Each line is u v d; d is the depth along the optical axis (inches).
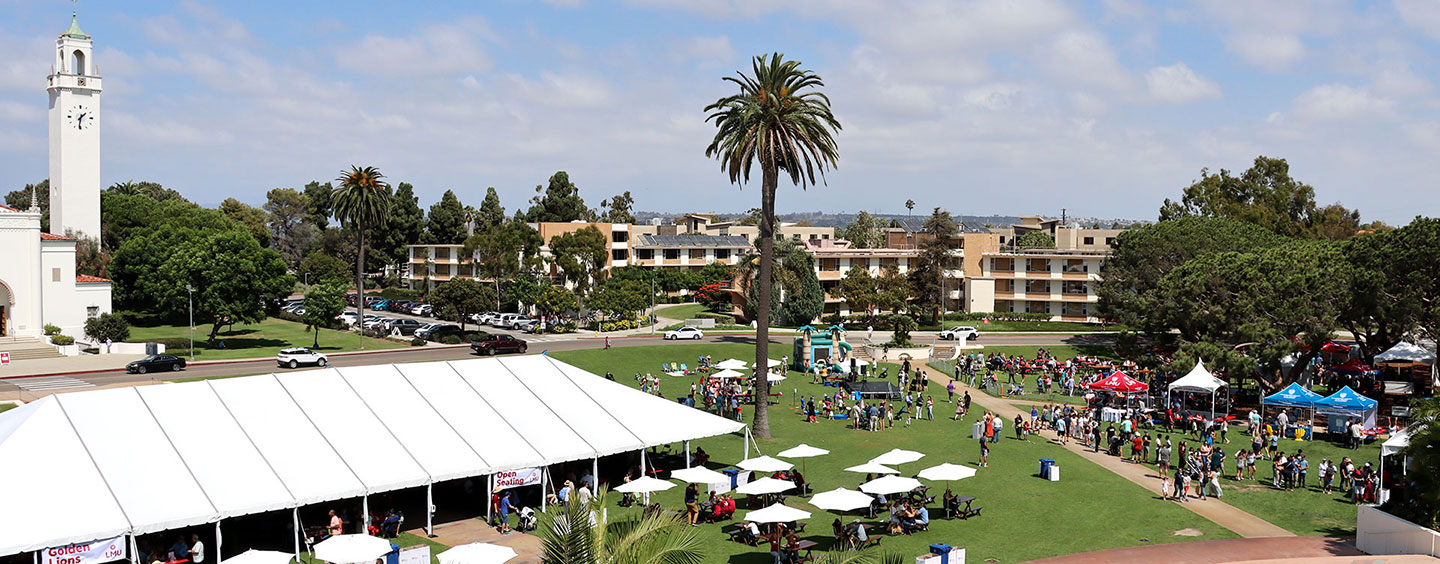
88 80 4274.1
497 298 5093.5
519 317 4648.1
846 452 2174.0
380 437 1620.3
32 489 1288.1
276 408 1643.7
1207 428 2150.6
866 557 949.2
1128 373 3265.3
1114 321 4266.7
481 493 1736.0
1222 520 1622.8
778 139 2295.8
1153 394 2920.8
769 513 1395.2
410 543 1478.8
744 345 3956.7
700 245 6683.1
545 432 1743.4
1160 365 3046.3
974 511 1664.6
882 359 3831.2
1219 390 2849.4
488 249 5137.8
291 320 4675.2
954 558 1316.4
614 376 3262.8
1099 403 2554.1
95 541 1238.3
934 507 1710.1
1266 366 2652.6
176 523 1298.0
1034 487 1846.7
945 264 5211.6
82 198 4303.6
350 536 1240.8
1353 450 2165.4
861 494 1509.6
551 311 4510.3
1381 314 2541.8
